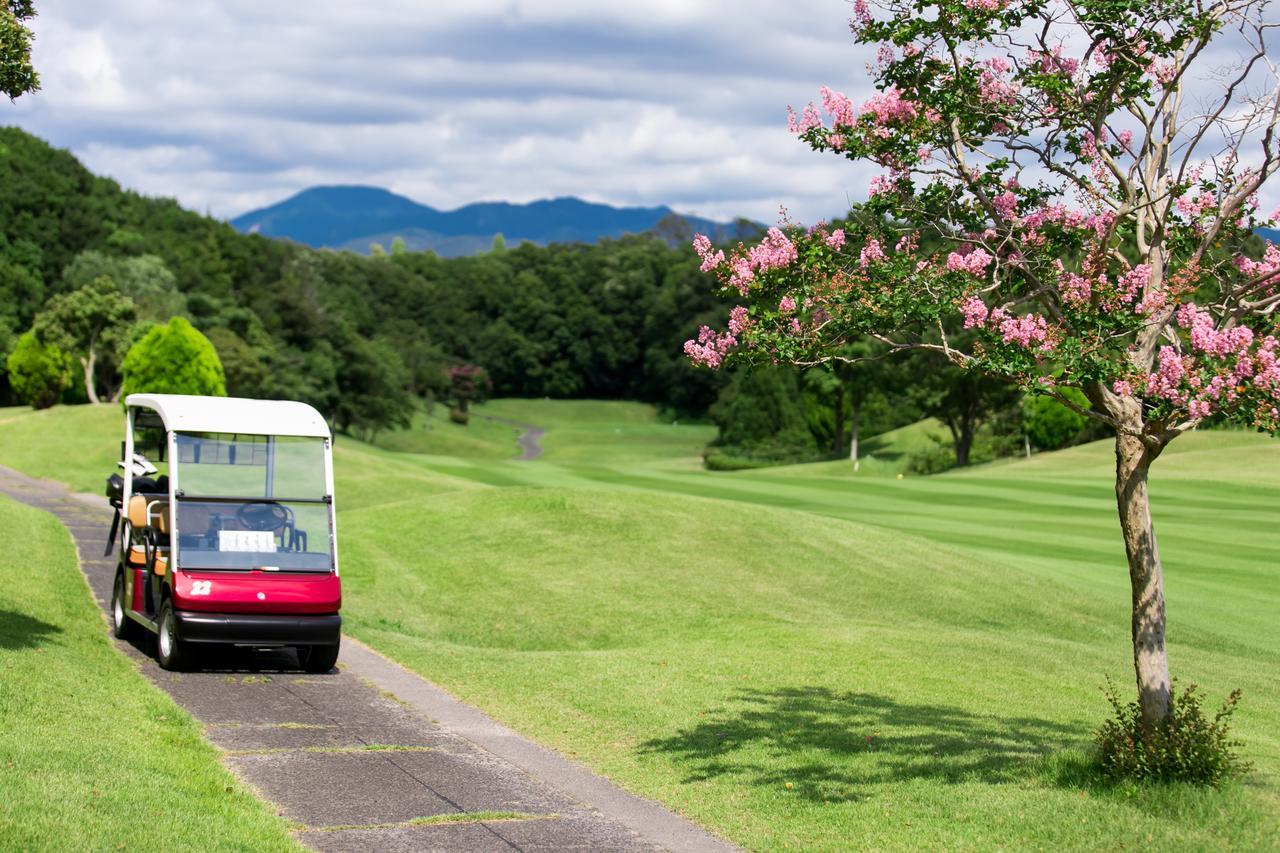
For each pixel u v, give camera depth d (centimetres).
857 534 2473
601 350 13800
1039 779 904
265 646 1294
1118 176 903
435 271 15225
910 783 916
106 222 10119
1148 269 856
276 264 11119
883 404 7831
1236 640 1870
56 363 7494
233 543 1320
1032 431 6400
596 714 1159
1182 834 760
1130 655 1700
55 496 3584
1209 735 870
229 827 730
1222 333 765
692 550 2312
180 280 9556
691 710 1180
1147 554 879
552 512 2544
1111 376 823
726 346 919
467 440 10612
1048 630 1950
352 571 2234
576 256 15075
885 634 1658
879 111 940
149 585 1383
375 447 9662
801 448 8038
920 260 917
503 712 1164
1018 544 2731
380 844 753
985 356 837
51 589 1686
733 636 1647
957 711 1212
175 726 1006
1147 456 859
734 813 848
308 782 885
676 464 9062
